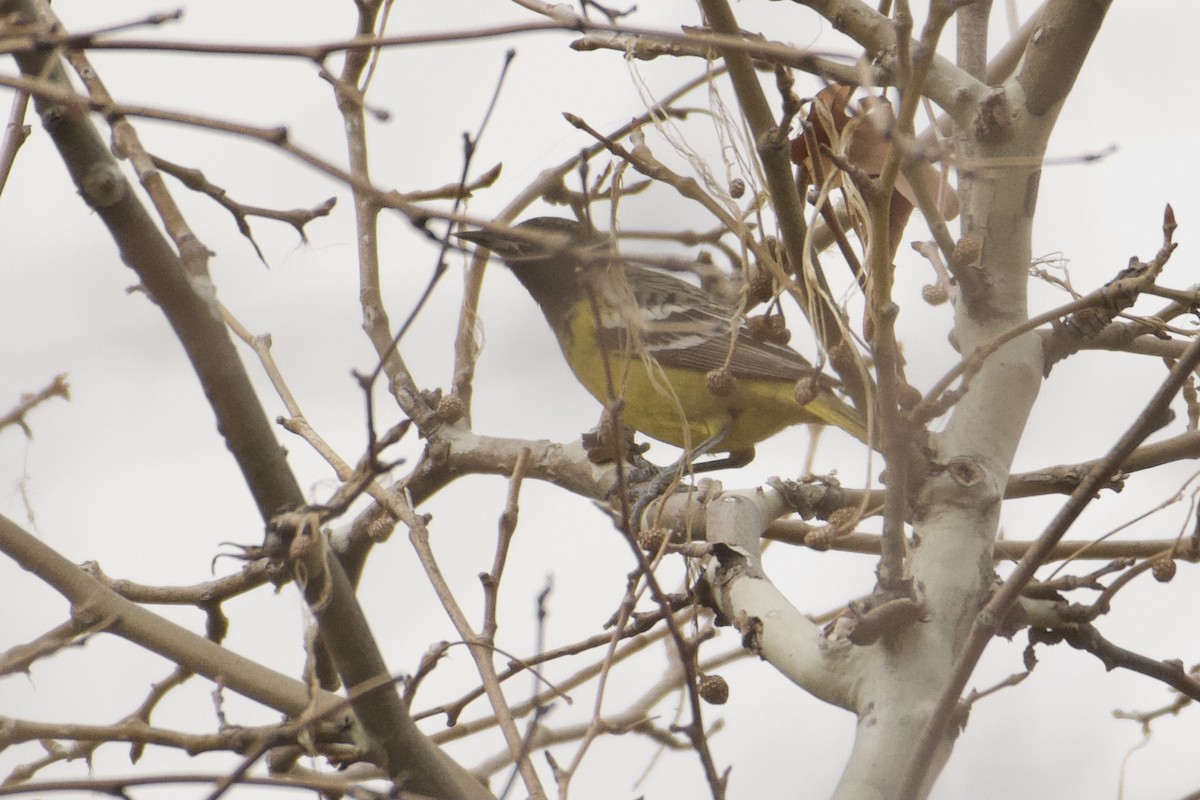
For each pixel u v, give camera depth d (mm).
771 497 9789
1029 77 8648
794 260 7719
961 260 8789
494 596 7906
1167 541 10422
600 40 8461
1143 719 9539
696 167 7449
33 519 7965
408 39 5332
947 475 8266
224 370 6566
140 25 5121
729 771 6648
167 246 6336
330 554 6941
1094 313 8867
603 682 7285
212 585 10031
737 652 11117
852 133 7910
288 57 5254
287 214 7996
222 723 6980
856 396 8000
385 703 7227
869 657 7719
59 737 6699
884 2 8438
